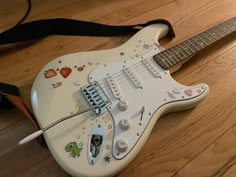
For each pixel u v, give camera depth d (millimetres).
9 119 421
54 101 395
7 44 509
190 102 431
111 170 342
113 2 624
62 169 379
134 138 372
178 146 421
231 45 568
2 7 571
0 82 441
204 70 521
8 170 374
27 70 481
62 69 433
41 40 529
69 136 363
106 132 371
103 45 541
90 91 410
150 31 526
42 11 580
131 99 410
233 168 409
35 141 399
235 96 492
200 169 403
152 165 398
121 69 448
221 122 456
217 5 659
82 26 545
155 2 640
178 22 605
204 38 525
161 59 473
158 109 408
